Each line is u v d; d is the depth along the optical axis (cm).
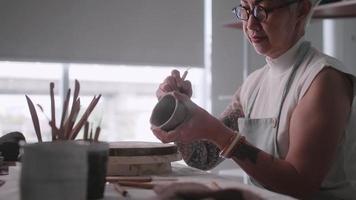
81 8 306
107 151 77
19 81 309
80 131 95
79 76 321
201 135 100
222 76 344
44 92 313
